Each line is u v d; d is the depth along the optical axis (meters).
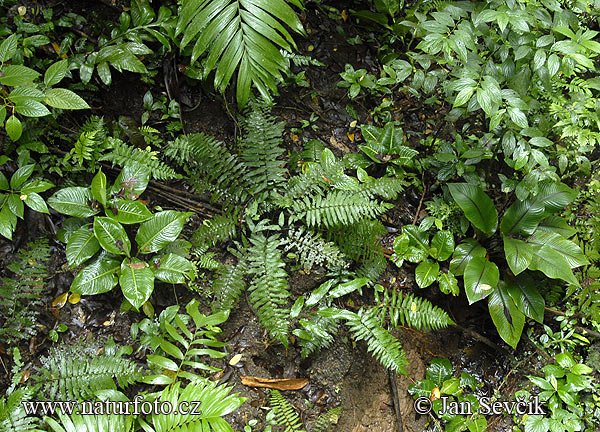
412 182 3.93
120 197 3.10
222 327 3.26
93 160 3.22
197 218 3.49
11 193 2.91
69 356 2.88
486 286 3.34
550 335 3.79
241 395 3.12
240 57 3.15
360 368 3.45
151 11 3.48
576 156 3.66
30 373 2.82
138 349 3.04
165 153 3.39
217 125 3.76
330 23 4.41
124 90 3.59
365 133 3.92
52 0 3.51
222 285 3.19
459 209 3.83
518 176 4.06
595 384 3.70
